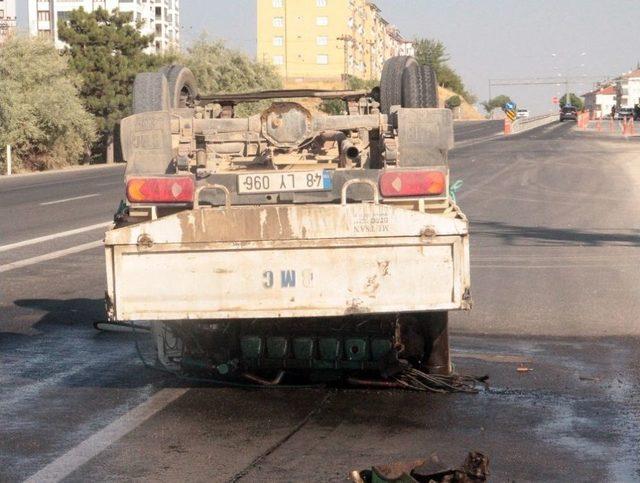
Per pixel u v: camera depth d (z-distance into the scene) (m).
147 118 8.05
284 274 6.86
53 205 27.06
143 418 6.86
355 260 6.84
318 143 8.34
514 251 16.52
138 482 5.55
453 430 6.55
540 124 119.69
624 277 13.70
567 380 8.02
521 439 6.35
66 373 8.28
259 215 6.83
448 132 7.82
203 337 7.68
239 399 7.35
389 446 6.20
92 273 14.34
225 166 8.21
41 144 53.66
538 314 11.16
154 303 6.89
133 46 64.06
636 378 8.11
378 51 187.25
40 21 153.12
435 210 7.27
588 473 5.68
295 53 155.62
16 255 16.39
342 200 6.87
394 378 7.62
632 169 36.78
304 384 7.73
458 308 6.83
